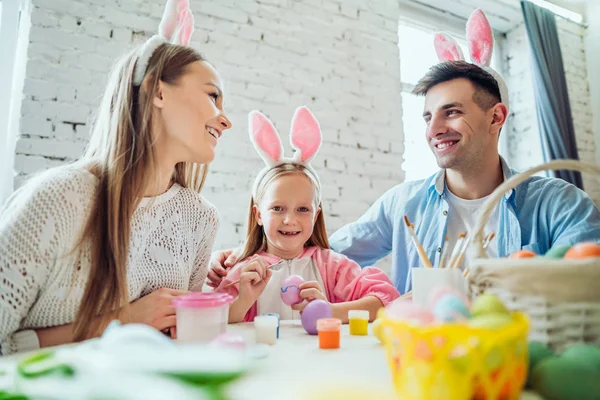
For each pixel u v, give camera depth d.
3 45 1.38
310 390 0.34
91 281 0.67
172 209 0.87
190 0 1.68
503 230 1.12
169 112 0.80
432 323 0.34
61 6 1.44
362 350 0.55
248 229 1.19
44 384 0.29
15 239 0.62
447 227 1.19
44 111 1.37
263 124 1.19
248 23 1.78
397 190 1.37
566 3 2.78
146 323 0.67
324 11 1.97
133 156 0.76
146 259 0.79
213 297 0.60
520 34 2.59
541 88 2.32
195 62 0.84
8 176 1.36
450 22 2.50
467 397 0.30
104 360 0.29
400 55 2.19
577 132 2.64
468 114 1.09
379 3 2.13
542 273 0.38
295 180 1.10
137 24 1.55
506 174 1.15
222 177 1.63
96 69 1.46
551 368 0.34
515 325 0.32
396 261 1.25
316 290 0.84
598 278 0.36
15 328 0.61
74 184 0.69
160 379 0.27
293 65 1.86
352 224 1.37
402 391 0.32
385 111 2.06
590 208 1.04
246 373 0.31
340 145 1.92
